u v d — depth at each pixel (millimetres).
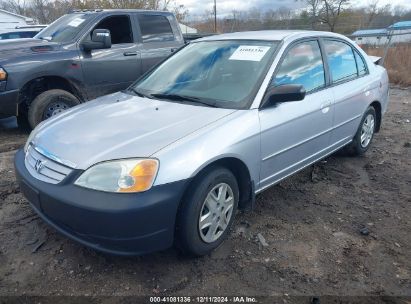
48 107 5828
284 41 3689
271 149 3326
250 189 3252
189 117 3059
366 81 4824
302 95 3158
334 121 4188
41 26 13414
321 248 3148
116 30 6621
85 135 2904
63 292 2629
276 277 2793
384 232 3414
